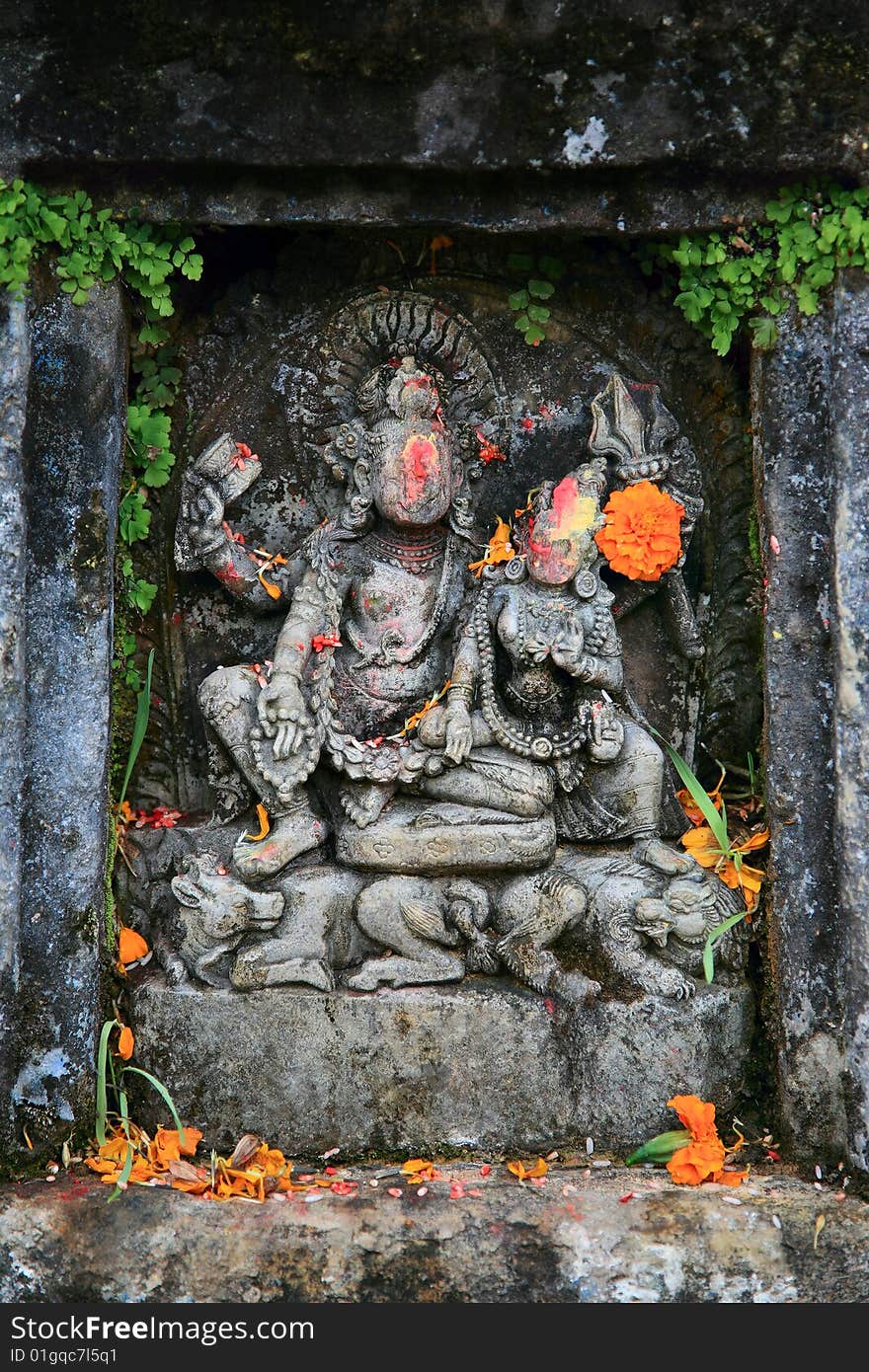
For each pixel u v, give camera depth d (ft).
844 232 10.96
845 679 11.03
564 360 12.52
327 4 10.18
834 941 11.31
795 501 11.41
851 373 11.03
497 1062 11.44
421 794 12.00
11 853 10.97
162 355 12.21
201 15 10.21
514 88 10.65
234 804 12.14
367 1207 10.78
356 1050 11.40
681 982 11.57
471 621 12.10
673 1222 10.74
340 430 12.37
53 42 10.38
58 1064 11.25
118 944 11.86
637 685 12.77
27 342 11.00
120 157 10.79
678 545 12.25
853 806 11.01
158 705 12.63
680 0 10.25
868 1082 10.94
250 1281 10.62
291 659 11.87
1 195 10.77
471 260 12.33
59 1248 10.65
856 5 10.18
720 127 10.74
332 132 10.73
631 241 12.08
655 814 12.20
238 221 11.22
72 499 11.29
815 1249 10.71
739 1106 11.78
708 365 12.39
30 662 11.19
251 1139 11.23
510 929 11.66
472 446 12.49
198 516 12.10
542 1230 10.70
